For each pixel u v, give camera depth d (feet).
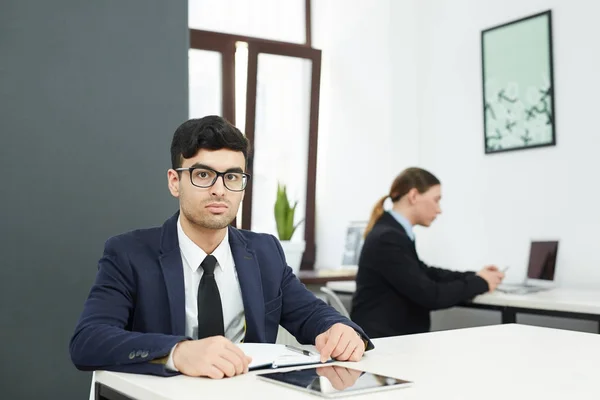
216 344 4.29
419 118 13.87
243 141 5.21
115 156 8.43
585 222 10.93
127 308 5.20
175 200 8.84
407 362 4.74
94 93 8.32
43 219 7.95
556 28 11.44
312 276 13.41
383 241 9.91
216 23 14.08
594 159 10.82
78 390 8.11
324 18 15.28
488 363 4.67
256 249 5.91
